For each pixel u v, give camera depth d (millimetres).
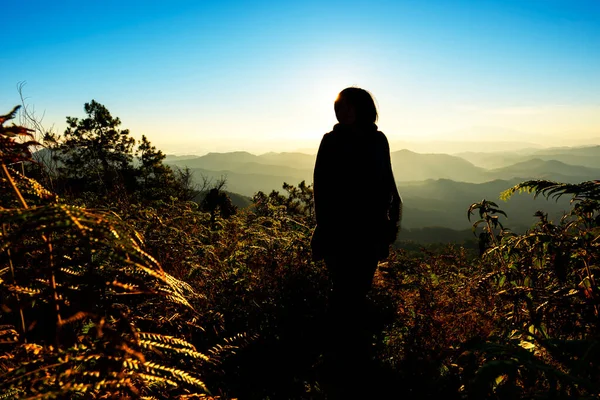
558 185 2814
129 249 1112
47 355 1254
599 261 2354
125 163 31984
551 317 2266
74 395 1336
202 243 5488
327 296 3807
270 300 3658
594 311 2174
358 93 3395
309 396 2547
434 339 3143
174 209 6902
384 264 4305
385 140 3578
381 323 3506
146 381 1625
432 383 2369
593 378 1473
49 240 1206
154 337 1548
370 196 3320
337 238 3297
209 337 3078
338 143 3297
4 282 1249
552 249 2438
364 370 2721
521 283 2787
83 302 1125
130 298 2275
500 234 3451
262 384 2738
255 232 5590
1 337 1550
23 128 1144
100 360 1182
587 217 2697
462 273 4992
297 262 4363
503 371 1326
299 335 3178
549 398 1292
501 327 2645
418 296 3875
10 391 1295
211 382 2604
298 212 7562
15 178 1402
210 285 3787
